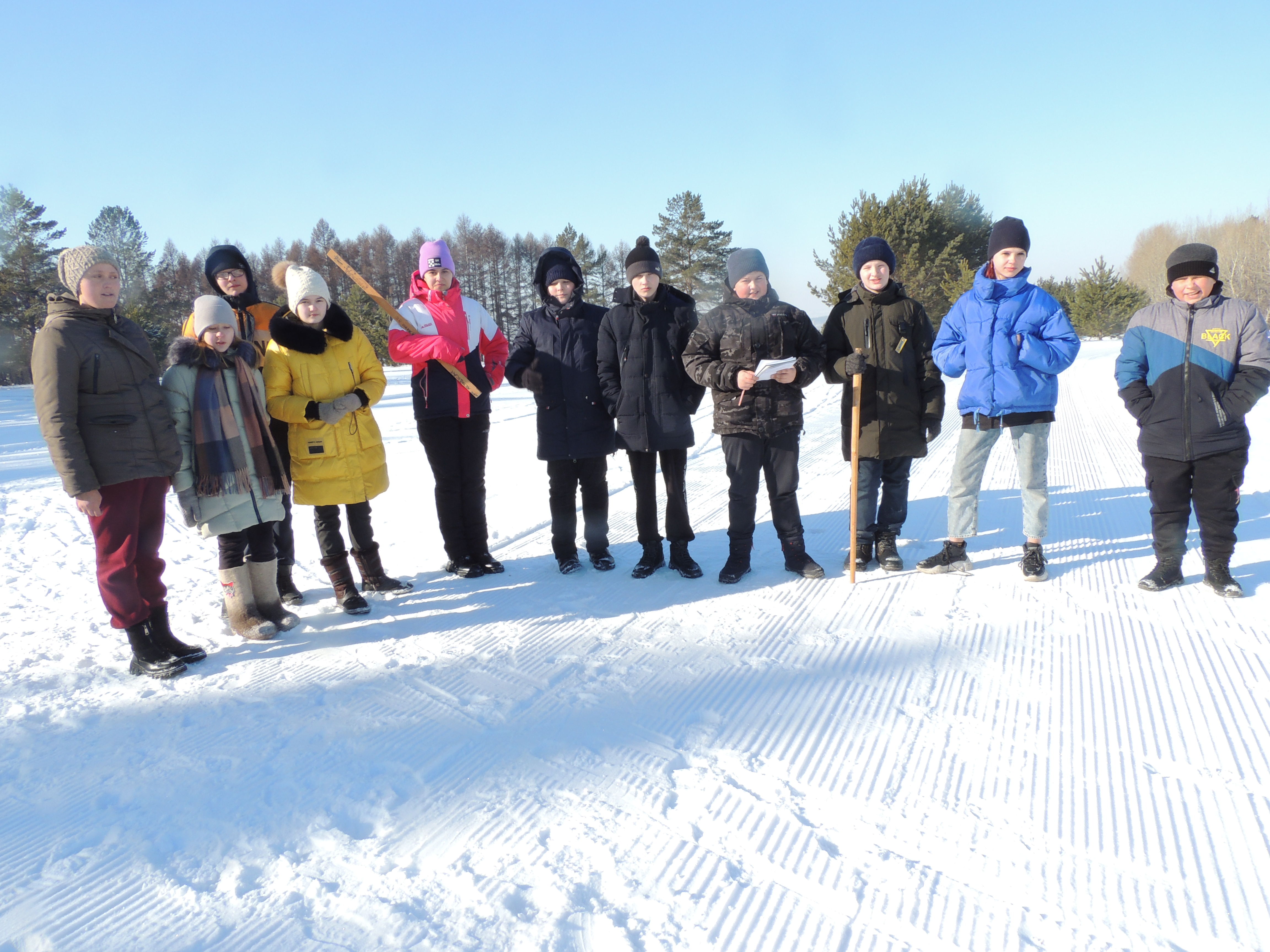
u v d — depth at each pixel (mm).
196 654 3203
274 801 2193
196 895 1818
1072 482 6074
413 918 1718
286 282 3703
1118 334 34625
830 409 11594
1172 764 2232
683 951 1599
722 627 3383
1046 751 2320
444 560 4617
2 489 7656
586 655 3123
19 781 2318
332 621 3637
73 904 1803
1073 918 1670
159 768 2377
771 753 2355
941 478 6516
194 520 3318
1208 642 3035
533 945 1627
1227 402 3391
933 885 1779
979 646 3088
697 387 4180
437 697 2793
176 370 3281
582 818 2066
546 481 6930
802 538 4109
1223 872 1794
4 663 3238
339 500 3668
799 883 1797
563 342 4117
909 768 2254
